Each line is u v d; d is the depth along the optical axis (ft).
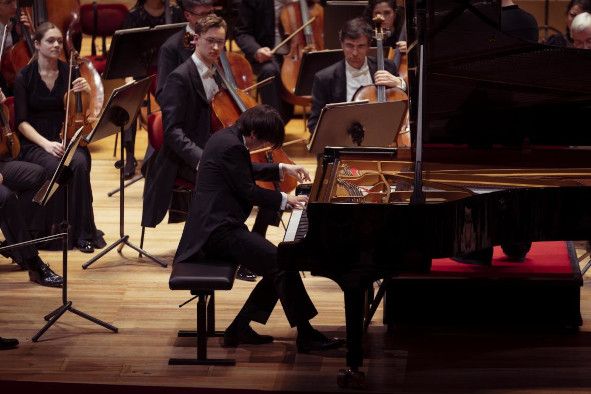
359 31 57.31
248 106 57.16
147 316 49.14
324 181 44.60
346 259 39.17
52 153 58.13
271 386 41.65
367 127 49.47
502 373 42.86
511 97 45.21
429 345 45.65
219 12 86.79
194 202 44.45
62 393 40.98
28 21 70.79
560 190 39.83
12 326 47.85
